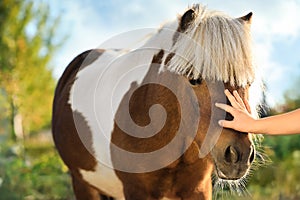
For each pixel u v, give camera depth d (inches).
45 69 604.4
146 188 129.6
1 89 588.1
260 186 268.5
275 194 262.7
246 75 107.2
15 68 586.6
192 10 114.1
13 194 283.6
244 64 107.2
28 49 593.0
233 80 106.7
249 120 104.1
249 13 119.2
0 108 586.2
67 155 161.2
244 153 106.0
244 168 106.1
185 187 128.6
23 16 598.2
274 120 104.1
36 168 309.7
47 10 607.5
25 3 600.1
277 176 270.5
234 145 106.7
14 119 585.9
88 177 153.8
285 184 269.1
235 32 108.8
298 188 268.8
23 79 588.7
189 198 129.9
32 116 610.9
